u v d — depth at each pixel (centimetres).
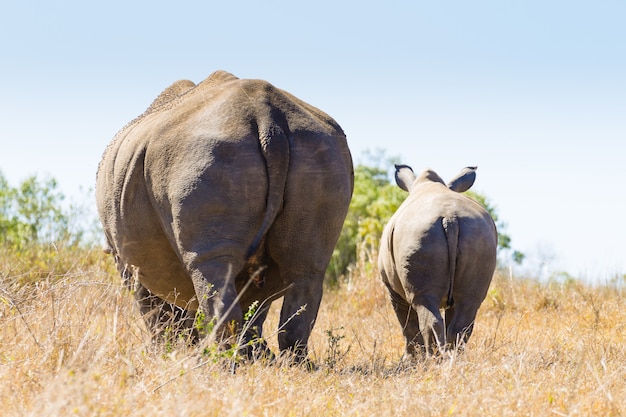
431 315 1959
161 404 1177
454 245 1973
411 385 1474
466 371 1579
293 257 1731
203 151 1661
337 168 1730
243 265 1672
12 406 1187
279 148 1664
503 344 2008
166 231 1728
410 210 2075
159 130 1738
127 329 1559
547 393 1396
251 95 1731
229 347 1603
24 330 1568
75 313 1602
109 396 1184
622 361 1819
